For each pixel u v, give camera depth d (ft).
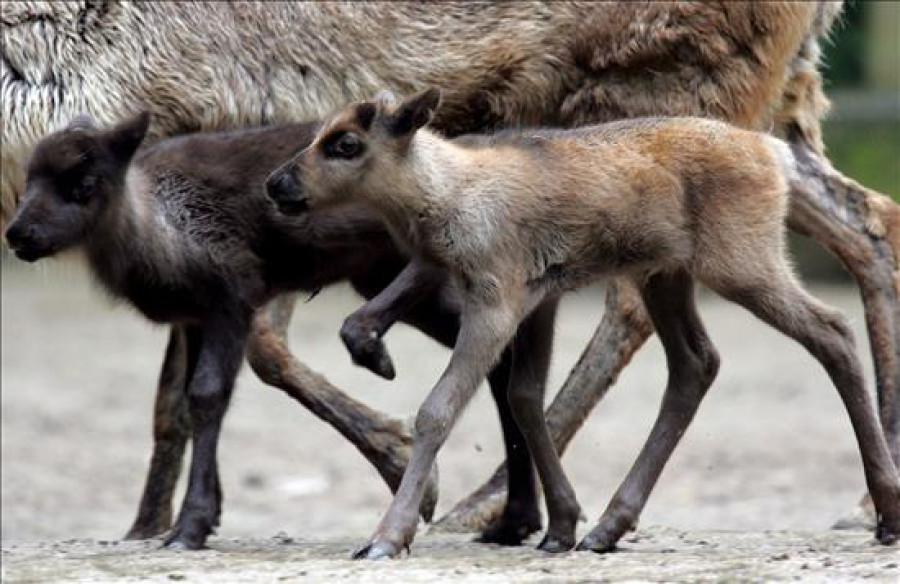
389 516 32.45
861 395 33.78
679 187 33.55
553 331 34.83
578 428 43.01
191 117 42.45
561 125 42.09
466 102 42.09
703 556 33.06
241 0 42.24
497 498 41.91
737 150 33.78
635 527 35.68
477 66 41.70
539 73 41.70
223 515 56.44
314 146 32.81
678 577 30.35
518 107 41.98
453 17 41.78
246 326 37.01
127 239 35.94
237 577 31.17
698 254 33.76
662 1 40.78
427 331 38.22
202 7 42.24
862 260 43.06
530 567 31.50
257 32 42.19
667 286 34.81
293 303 42.27
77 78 42.24
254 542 38.29
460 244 32.50
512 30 41.55
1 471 63.52
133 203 35.96
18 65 42.47
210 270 36.55
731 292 33.76
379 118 32.55
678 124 34.22
